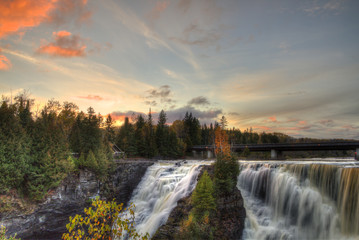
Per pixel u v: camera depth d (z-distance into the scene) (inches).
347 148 2549.2
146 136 3651.6
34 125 1727.4
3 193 1391.5
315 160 2463.1
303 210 1354.6
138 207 1808.6
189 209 1396.4
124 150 3351.4
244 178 1692.9
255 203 1558.8
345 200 1218.0
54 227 1571.1
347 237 1170.0
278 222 1400.1
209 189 1347.2
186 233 1206.3
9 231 1362.0
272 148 2987.2
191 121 4881.9
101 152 2014.0
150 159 3289.9
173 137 3740.2
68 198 1680.6
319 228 1272.1
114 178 2021.4
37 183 1521.9
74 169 1760.6
